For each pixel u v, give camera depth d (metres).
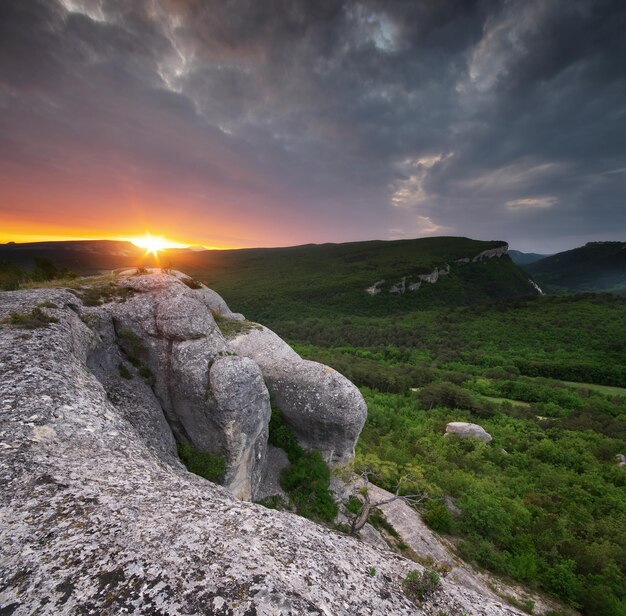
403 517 23.80
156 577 4.62
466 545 23.41
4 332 11.43
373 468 24.94
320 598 5.00
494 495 31.75
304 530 6.89
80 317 15.45
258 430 16.72
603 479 40.59
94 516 5.59
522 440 51.56
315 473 19.41
